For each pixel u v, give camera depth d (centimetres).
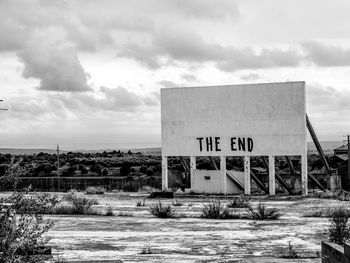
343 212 2869
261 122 4944
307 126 5128
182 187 5369
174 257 1698
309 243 2011
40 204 1010
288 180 5603
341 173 5803
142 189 5725
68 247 1884
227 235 2239
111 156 15062
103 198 4609
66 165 10338
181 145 5216
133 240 2086
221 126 5081
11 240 933
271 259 1602
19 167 991
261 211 2900
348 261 934
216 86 5106
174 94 5241
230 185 5228
